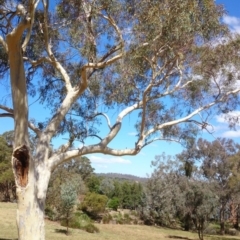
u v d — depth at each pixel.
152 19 9.08
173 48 9.59
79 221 31.64
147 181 46.34
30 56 11.84
